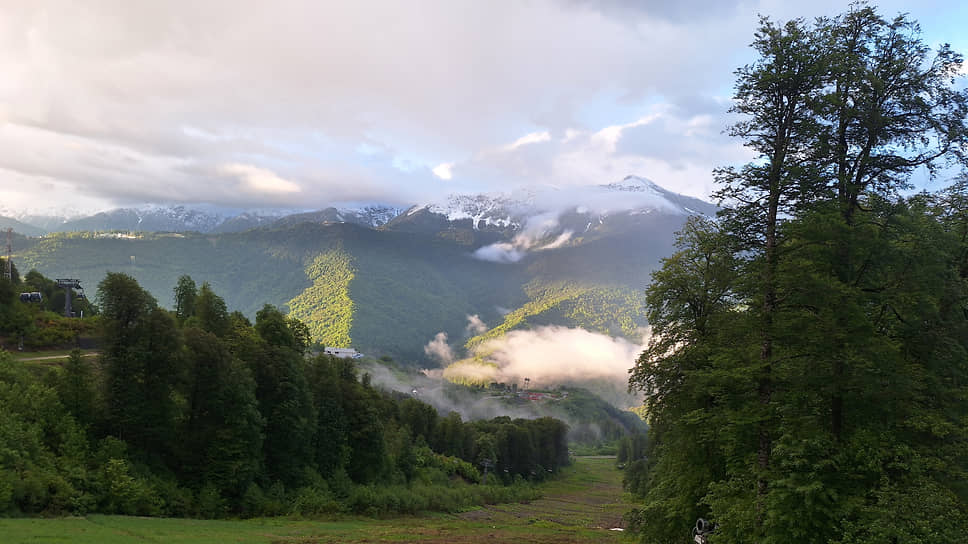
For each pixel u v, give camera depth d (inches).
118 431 2103.8
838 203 1072.8
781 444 965.8
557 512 4638.3
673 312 1525.6
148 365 2180.1
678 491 1421.0
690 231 1542.8
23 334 3093.0
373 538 2132.1
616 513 4785.9
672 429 1469.0
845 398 1024.9
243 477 2410.2
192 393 2406.5
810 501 904.3
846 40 1115.3
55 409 1937.7
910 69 1083.3
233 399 2438.5
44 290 5012.3
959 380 1128.2
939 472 939.3
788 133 1089.4
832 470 962.7
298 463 2935.5
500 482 6304.1
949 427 940.6
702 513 1337.4
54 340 3184.1
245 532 1884.8
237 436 2415.1
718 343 1264.8
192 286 3639.3
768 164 1088.8
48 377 2055.9
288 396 2851.9
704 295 1441.9
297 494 2778.1
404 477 4168.3
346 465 3454.7
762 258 1118.4
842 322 1002.7
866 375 961.5
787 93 1067.3
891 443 956.0
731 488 1103.0
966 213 1330.0
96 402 2090.3
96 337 2174.0
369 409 3668.8
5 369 2015.3
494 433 7135.8
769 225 1097.4
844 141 1126.4
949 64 1061.8
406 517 3309.5
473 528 3073.3
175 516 2073.1
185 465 2320.4
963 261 1269.7
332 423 3297.2
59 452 1844.2
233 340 2866.6
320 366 3449.8
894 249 1030.4
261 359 2851.9
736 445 1152.8
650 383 1487.5
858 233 1028.5
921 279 1030.4
